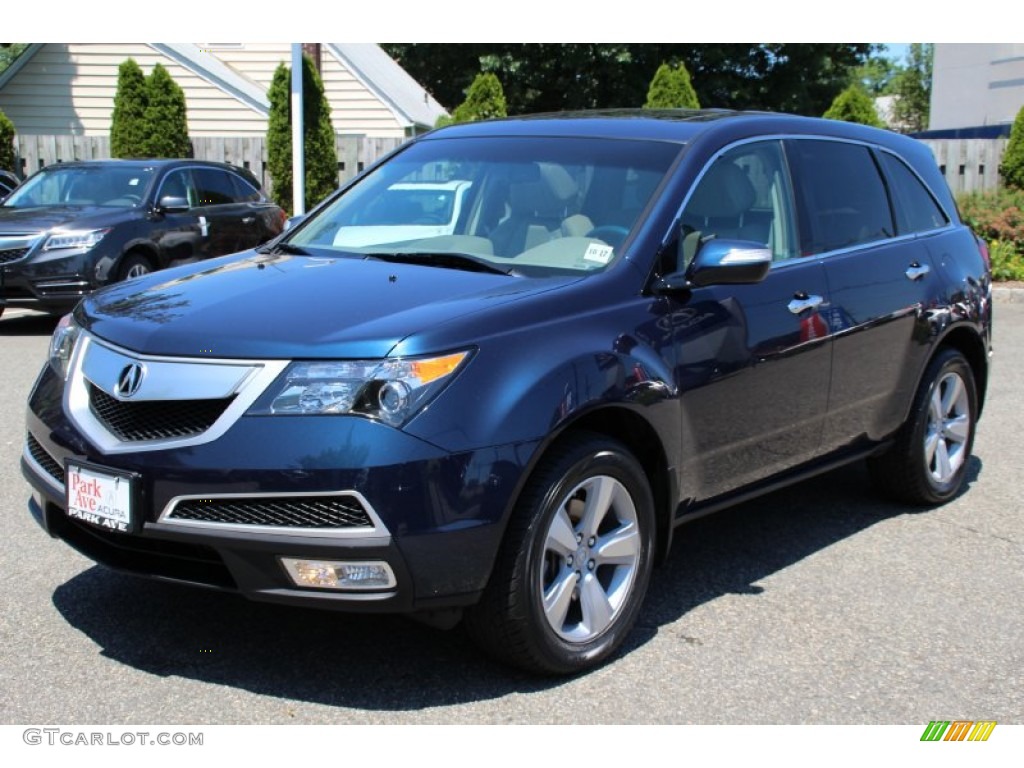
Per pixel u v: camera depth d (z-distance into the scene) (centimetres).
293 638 399
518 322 357
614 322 383
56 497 366
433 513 326
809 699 366
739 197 455
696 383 407
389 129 2573
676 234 419
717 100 3653
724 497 445
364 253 445
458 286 382
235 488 324
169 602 427
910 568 490
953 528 548
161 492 333
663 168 436
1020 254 1617
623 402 372
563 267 407
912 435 554
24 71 2522
